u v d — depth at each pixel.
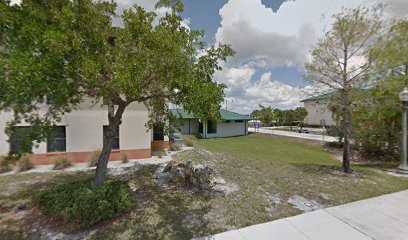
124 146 11.52
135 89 3.94
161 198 5.84
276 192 6.34
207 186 6.61
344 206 5.41
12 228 4.31
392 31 7.54
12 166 9.11
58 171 9.07
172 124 7.79
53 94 3.53
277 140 23.73
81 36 3.99
